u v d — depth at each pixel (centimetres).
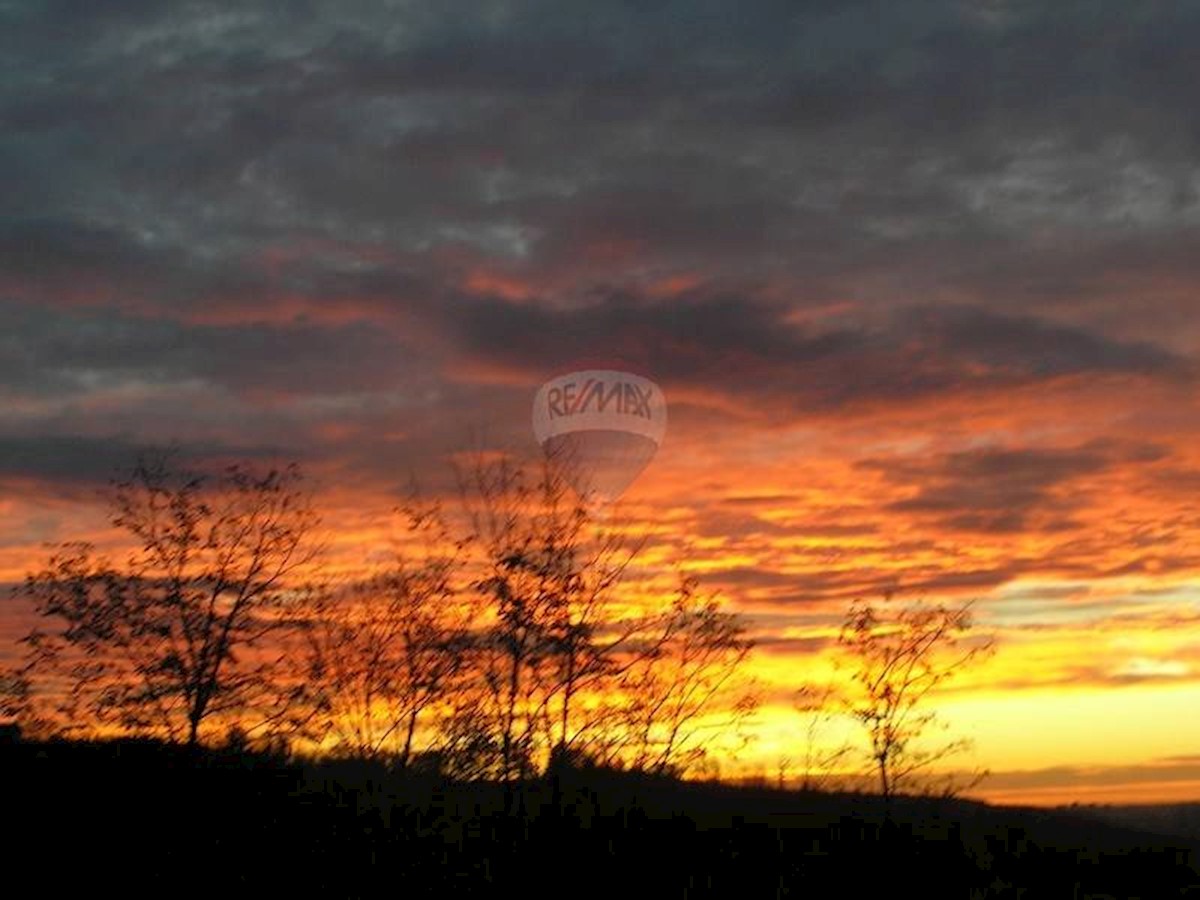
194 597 2066
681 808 2264
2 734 2020
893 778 2358
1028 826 2433
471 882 1870
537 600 2195
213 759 2067
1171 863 2247
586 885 1898
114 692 2027
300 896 1780
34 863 1767
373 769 2202
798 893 1934
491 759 2184
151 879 1762
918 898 1977
